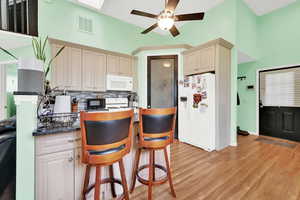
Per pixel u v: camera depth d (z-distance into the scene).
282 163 2.29
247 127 4.29
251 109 4.19
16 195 1.05
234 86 3.17
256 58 3.97
